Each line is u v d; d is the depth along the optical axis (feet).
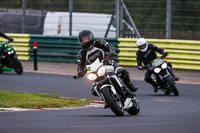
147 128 75.20
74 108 112.47
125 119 87.92
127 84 99.66
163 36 214.07
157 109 110.11
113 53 91.50
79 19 240.73
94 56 92.58
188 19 298.97
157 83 143.64
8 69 189.47
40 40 230.07
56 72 198.59
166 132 71.15
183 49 202.49
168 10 206.49
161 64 141.18
